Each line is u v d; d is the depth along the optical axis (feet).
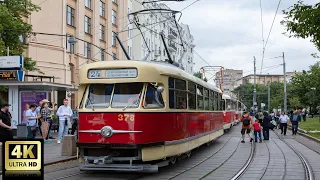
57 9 119.24
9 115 40.73
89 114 36.76
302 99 216.74
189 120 46.62
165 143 38.11
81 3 136.67
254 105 221.87
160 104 38.24
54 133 81.10
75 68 133.28
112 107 36.42
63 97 106.11
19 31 83.05
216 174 38.65
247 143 74.54
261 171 41.01
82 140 36.78
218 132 73.41
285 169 42.37
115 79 37.14
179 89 43.06
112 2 166.09
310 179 36.06
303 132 100.73
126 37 179.73
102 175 37.09
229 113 115.24
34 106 56.08
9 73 70.13
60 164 44.01
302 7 31.09
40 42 112.68
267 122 81.76
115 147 35.35
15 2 83.46
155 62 41.11
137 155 36.06
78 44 134.31
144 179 35.27
